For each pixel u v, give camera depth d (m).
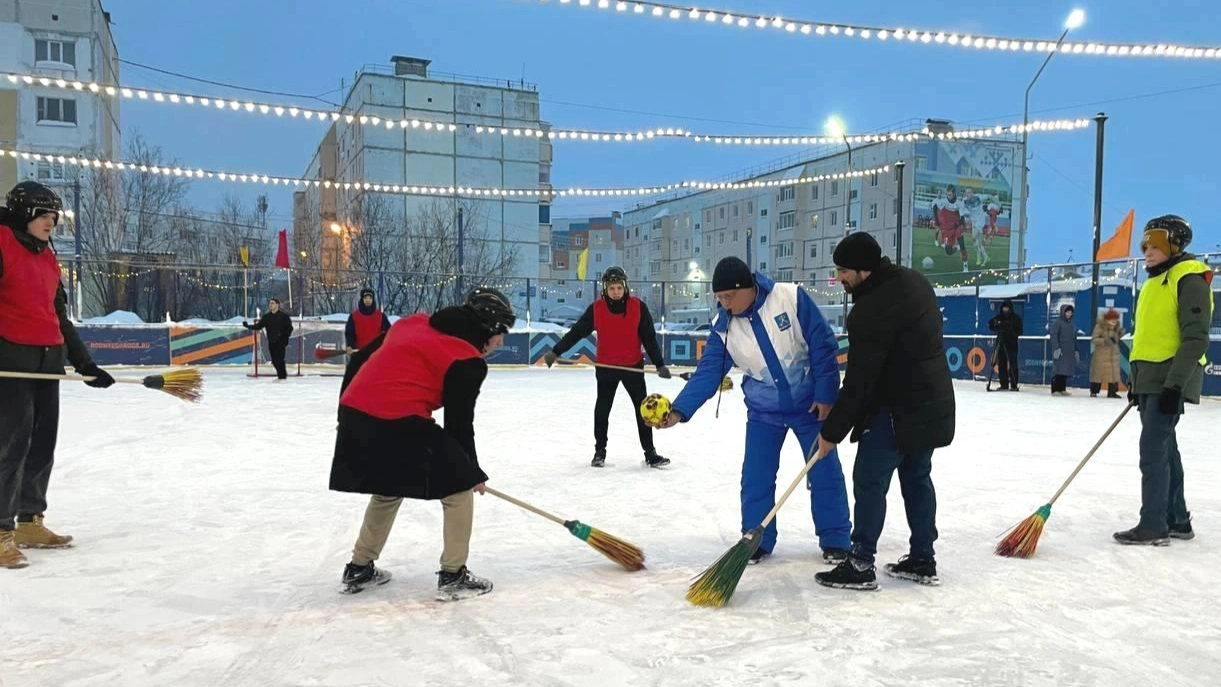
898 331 3.34
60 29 34.50
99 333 18.34
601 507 5.16
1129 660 2.72
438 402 3.38
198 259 33.25
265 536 4.40
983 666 2.66
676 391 14.60
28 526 4.09
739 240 66.69
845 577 3.49
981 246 55.47
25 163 33.28
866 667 2.65
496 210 46.78
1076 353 14.42
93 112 34.97
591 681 2.54
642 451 7.58
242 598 3.38
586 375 19.14
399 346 3.35
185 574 3.70
